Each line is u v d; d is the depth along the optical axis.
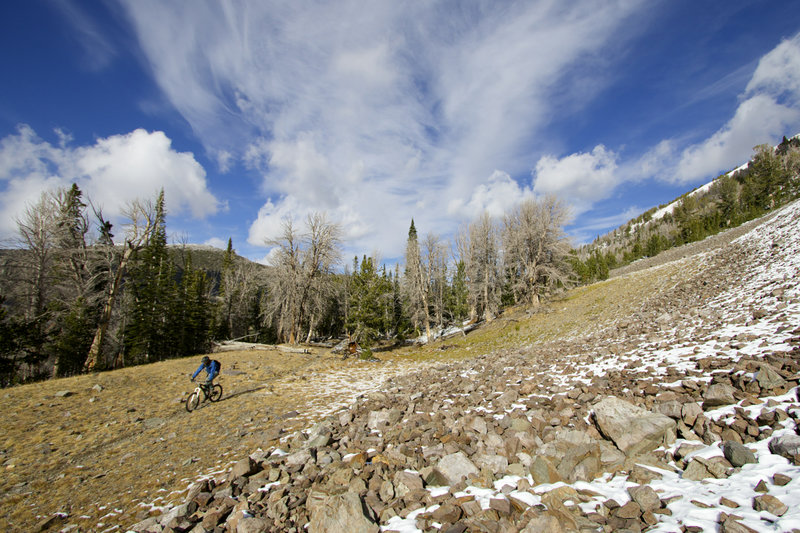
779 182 75.44
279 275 38.75
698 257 37.00
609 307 30.48
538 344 25.11
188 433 11.27
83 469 8.84
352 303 40.62
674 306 18.78
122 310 37.00
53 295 28.83
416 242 50.06
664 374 8.86
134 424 12.38
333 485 6.23
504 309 52.00
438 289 51.47
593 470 5.35
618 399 6.57
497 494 5.23
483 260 49.22
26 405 14.37
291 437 10.13
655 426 5.73
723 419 5.70
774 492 3.75
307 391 16.98
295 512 5.60
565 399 8.71
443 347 36.03
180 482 7.80
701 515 3.70
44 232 28.19
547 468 5.52
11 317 26.09
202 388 14.62
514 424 7.53
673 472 4.96
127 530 6.00
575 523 4.04
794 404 5.36
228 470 8.19
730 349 9.19
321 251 39.69
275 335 54.09
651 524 3.79
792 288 12.33
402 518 5.08
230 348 34.56
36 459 9.55
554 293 46.66
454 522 4.62
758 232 29.75
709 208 95.94
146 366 23.97
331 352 35.25
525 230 44.97
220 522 5.69
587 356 13.43
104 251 28.17
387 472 6.55
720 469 4.49
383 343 50.56
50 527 6.28
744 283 16.70
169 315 39.41
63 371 29.11
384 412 10.11
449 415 9.45
